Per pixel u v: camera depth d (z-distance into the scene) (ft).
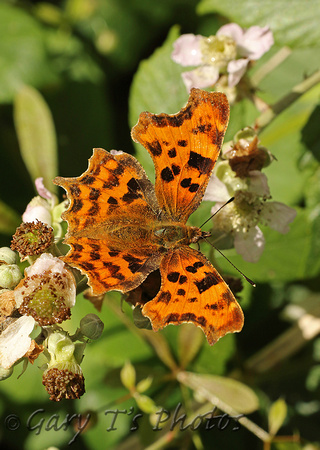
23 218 1.05
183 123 0.98
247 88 1.12
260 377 1.18
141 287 0.99
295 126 1.21
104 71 1.38
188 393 1.16
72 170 1.31
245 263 1.16
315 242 1.16
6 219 1.19
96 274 0.94
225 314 0.96
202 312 0.96
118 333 1.18
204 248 1.14
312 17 1.15
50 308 0.97
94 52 1.39
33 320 0.97
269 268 1.16
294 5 1.16
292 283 1.20
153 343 1.15
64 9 1.44
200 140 0.99
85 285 0.99
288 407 1.22
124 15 1.41
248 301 1.17
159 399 1.13
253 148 1.06
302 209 1.16
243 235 1.08
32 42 1.35
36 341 0.99
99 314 1.18
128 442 1.15
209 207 1.15
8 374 0.98
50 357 0.98
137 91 1.19
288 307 1.23
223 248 1.08
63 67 1.35
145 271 0.96
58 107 1.33
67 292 0.97
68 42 1.37
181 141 0.99
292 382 1.23
